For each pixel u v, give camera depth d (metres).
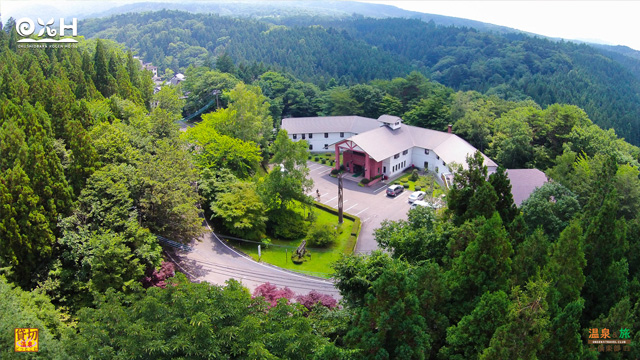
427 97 110.81
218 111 76.44
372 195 72.44
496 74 195.38
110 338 23.66
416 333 22.89
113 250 33.56
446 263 32.81
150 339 22.69
